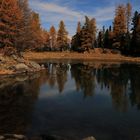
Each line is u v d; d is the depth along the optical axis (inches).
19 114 612.4
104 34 3752.5
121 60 2650.1
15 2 1696.6
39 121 562.6
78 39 3693.4
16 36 1724.9
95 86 1050.7
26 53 2989.7
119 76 1357.0
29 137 461.4
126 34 3097.9
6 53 1560.0
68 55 3319.4
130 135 485.7
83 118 595.2
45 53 3336.6
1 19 1574.8
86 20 3383.4
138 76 1343.5
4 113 619.5
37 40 2935.5
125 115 628.7
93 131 506.0
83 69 1747.0
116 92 927.0
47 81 1162.0
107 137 473.7
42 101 756.0
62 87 1013.2
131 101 783.7
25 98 791.1
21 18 1782.7
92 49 3366.1
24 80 1162.0
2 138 431.5
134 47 2886.3
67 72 1563.7
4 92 874.8
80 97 834.2
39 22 3316.9
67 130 508.1
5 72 1298.0
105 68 1792.6
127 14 3181.6
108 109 685.9
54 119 580.4
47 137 447.5
